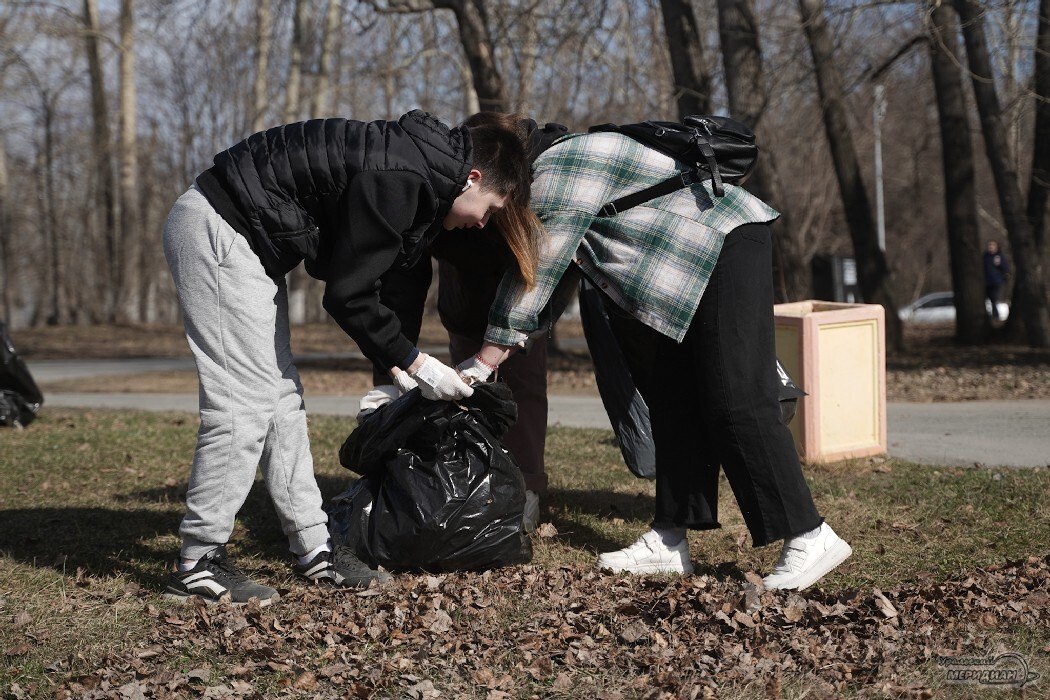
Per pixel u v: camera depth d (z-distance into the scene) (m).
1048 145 15.55
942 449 5.86
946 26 13.71
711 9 14.91
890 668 2.49
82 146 31.53
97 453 5.91
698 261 3.09
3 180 30.78
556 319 3.39
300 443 3.30
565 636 2.79
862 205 16.23
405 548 3.33
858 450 5.44
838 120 16.17
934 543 3.69
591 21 12.58
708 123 3.21
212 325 3.00
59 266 32.50
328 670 2.57
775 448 3.16
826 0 11.39
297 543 3.32
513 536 3.46
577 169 3.12
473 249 3.34
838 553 3.22
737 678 2.49
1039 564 3.29
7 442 6.34
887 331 16.16
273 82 23.77
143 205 34.16
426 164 2.87
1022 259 15.88
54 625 2.93
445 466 3.42
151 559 3.64
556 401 9.51
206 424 3.06
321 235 2.98
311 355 19.83
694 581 3.19
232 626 2.88
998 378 11.02
